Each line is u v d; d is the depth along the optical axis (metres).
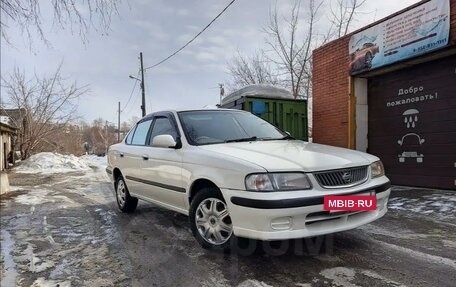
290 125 10.22
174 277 3.40
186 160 4.23
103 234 4.98
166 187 4.65
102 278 3.45
